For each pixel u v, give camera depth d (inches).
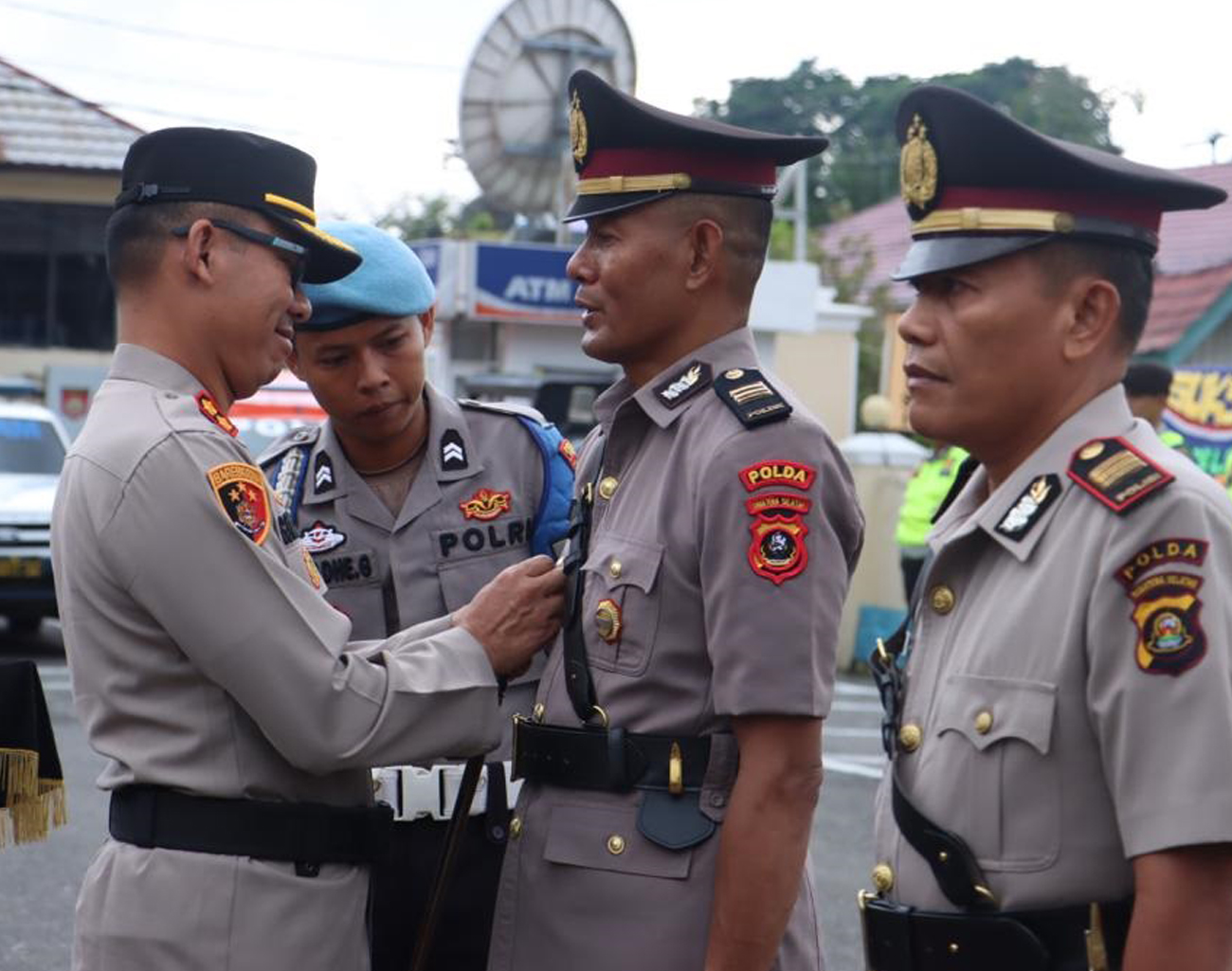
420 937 115.5
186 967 100.0
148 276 104.2
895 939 86.7
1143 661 79.0
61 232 876.0
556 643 108.6
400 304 127.2
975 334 86.3
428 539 132.3
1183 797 77.5
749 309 108.1
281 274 106.2
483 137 569.6
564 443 137.7
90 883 103.7
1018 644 83.5
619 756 102.0
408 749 104.0
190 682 101.0
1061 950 82.0
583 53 572.7
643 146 104.4
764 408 100.0
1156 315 569.0
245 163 104.6
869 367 808.9
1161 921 77.9
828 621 98.8
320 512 133.6
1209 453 411.5
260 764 101.8
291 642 100.0
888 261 920.3
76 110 888.9
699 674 101.3
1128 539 80.7
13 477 441.1
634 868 101.5
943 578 88.7
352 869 105.0
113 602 100.7
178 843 101.0
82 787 271.9
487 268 569.0
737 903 97.5
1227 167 674.2
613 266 105.4
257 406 474.3
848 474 103.6
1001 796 83.2
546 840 104.6
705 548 99.0
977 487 91.2
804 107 1116.5
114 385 104.2
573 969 102.3
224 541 99.3
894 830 88.6
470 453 134.1
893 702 90.0
